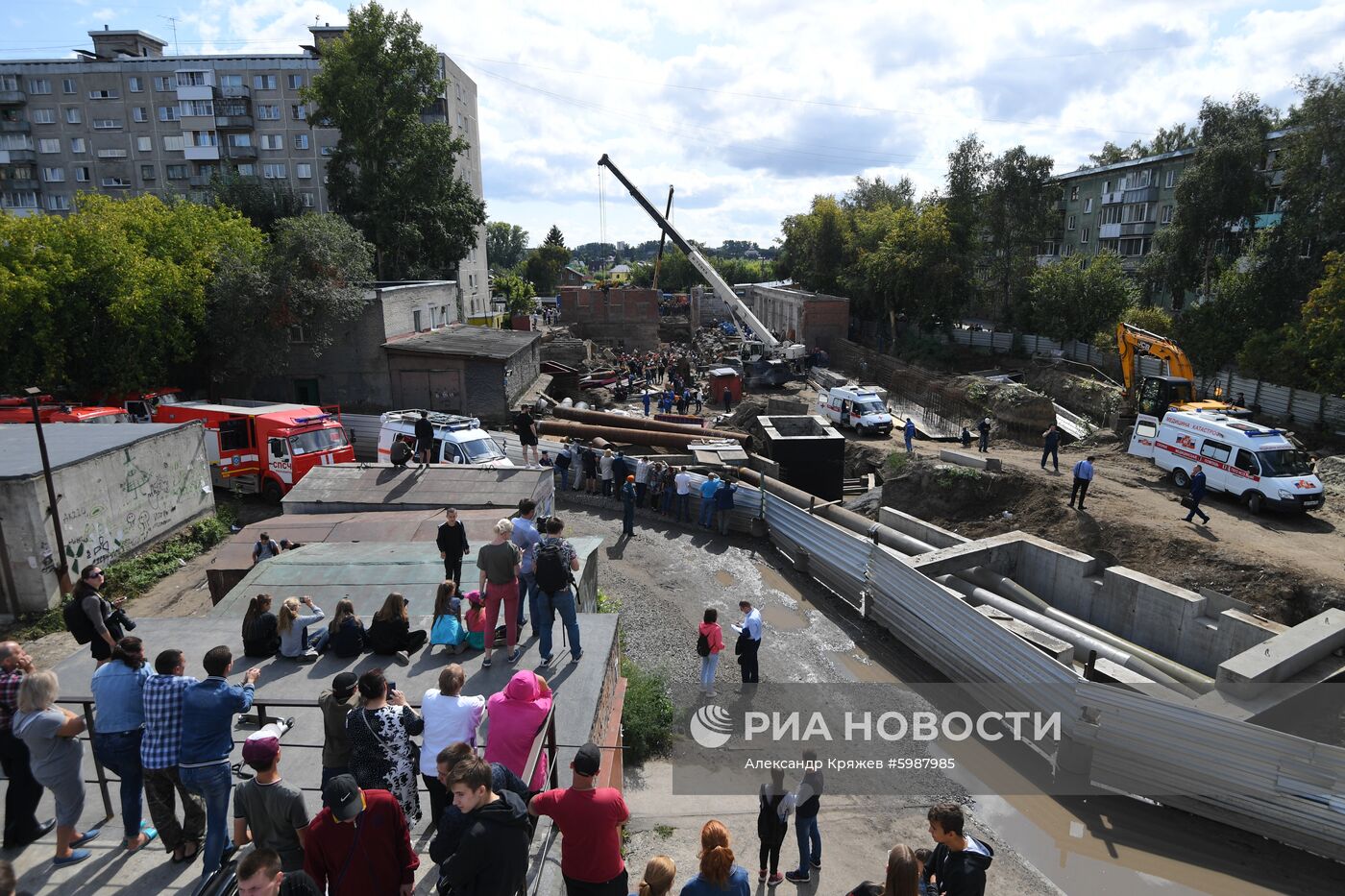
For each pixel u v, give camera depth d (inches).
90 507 679.1
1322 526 828.0
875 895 233.8
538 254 4869.6
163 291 1119.6
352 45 1603.1
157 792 230.4
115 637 372.2
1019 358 1971.0
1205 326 1457.9
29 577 623.8
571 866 215.6
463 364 1305.4
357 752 231.5
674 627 637.9
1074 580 706.2
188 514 823.7
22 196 2632.9
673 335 3230.8
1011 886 368.5
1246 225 1631.4
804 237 2797.7
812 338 2348.7
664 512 930.7
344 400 1334.9
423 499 690.2
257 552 553.3
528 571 362.9
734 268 4837.6
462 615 378.3
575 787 214.4
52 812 263.0
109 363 1092.5
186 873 230.8
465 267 2332.7
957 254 2110.0
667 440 1134.4
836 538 722.2
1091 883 375.2
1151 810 437.4
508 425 1325.0
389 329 1352.1
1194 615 617.6
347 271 1268.5
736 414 1438.2
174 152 2591.0
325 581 466.6
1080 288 1850.4
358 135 1628.9
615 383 1907.0
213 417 916.6
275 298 1178.0
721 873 226.8
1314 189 1346.0
